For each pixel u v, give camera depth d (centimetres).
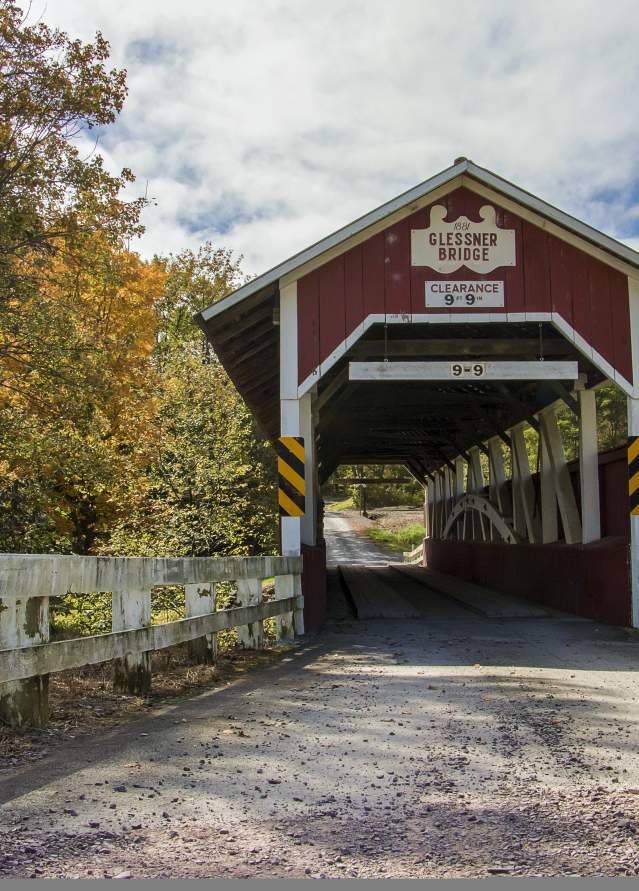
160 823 339
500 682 687
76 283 1315
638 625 1047
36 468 1343
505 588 1742
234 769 418
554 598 1363
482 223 1102
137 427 1404
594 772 418
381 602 1496
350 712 562
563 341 1230
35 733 471
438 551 2814
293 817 351
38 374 1284
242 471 1335
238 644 884
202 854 309
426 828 339
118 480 1376
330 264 1095
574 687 662
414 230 1102
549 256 1101
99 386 1294
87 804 358
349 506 7506
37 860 298
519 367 1080
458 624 1171
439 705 587
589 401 1256
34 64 1179
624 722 533
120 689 592
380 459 3194
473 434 1939
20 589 440
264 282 1059
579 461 1284
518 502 1700
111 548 1275
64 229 1252
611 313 1095
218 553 1318
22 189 1188
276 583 966
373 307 1091
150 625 604
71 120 1240
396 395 1608
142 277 1711
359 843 323
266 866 300
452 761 438
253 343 1243
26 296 1223
